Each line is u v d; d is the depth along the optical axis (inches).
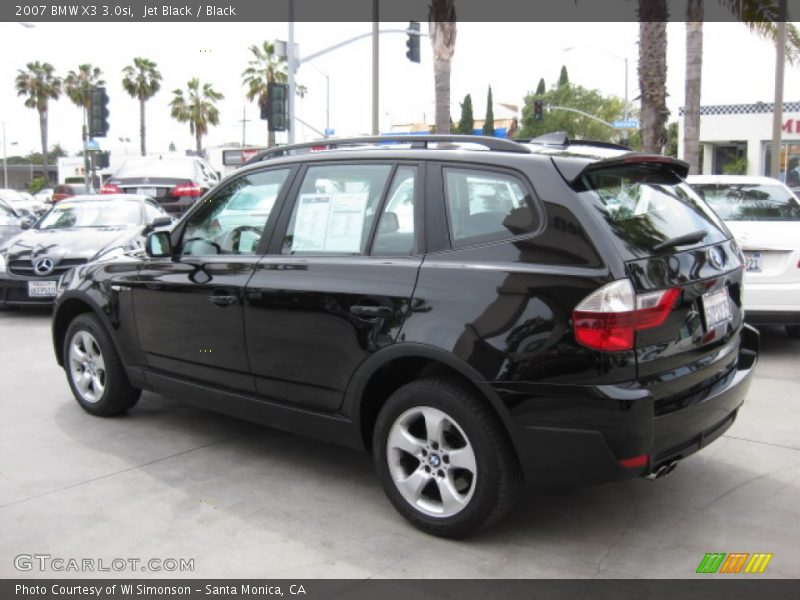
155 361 199.5
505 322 135.0
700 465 185.0
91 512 160.4
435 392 142.9
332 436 162.2
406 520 153.8
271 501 166.1
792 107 1202.6
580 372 129.0
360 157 165.5
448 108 699.4
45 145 2664.9
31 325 368.5
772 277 269.4
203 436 207.6
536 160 142.4
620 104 2610.7
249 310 171.9
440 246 148.4
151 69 2378.2
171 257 194.2
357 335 152.6
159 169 682.2
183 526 154.3
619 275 129.1
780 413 223.0
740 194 306.8
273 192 178.9
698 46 591.8
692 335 141.4
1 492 170.1
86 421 219.9
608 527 153.2
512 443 137.7
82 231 401.7
